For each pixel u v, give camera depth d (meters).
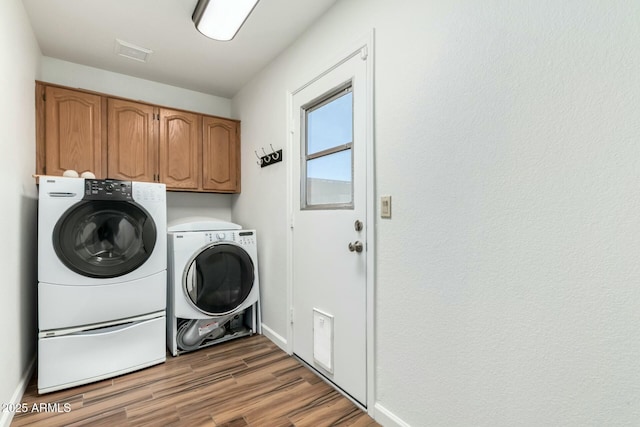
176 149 2.74
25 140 1.87
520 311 1.00
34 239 2.03
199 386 1.82
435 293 1.26
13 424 1.47
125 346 1.95
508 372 1.03
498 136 1.05
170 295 2.28
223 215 3.28
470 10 1.12
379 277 1.52
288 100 2.28
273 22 2.00
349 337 1.71
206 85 2.99
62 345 1.76
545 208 0.94
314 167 2.05
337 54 1.78
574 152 0.88
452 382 1.20
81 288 1.82
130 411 1.58
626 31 0.79
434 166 1.26
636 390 0.78
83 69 2.56
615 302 0.81
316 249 1.98
